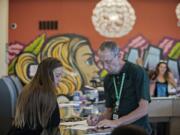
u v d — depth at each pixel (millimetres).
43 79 2848
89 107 4695
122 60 3344
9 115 5203
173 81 7645
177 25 9156
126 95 3275
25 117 2816
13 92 5547
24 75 8820
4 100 5320
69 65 8906
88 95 5555
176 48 9133
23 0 8773
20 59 8812
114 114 3334
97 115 3672
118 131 1600
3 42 8367
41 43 8867
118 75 3318
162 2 9094
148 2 9039
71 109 4516
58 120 2920
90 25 8906
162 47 9133
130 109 3264
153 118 6086
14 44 8805
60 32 8891
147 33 9062
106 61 3270
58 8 8867
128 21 8836
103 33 8875
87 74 8922
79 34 8914
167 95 7383
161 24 9117
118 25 8828
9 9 8742
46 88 2830
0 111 5219
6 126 5113
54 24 8859
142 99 3176
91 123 3475
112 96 3389
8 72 8773
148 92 3230
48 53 8867
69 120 3834
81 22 8898
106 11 8766
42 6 8828
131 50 9000
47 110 2809
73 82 8852
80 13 8891
